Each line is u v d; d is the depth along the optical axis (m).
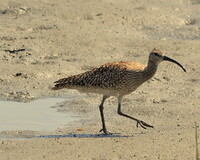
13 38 37.28
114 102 27.86
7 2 43.38
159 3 44.03
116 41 36.78
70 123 25.39
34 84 30.44
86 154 21.25
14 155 21.56
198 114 25.80
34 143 22.84
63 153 21.48
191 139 22.12
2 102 28.25
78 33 37.81
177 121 25.12
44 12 41.69
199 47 35.97
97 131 24.34
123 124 25.16
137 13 41.62
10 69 32.41
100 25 39.47
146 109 26.67
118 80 24.20
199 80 30.75
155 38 37.97
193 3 44.84
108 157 20.83
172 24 40.41
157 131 23.97
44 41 36.72
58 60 33.88
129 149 21.55
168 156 20.66
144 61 33.53
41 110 27.09
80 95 29.03
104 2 43.44
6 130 24.56
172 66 32.75
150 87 29.84
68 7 42.41
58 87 25.33
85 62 33.56
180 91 29.12
